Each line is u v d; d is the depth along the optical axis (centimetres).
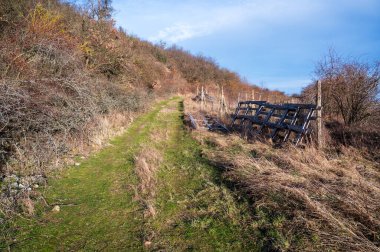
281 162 649
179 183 620
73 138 817
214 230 423
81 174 660
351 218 404
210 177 629
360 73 950
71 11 1551
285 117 951
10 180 541
